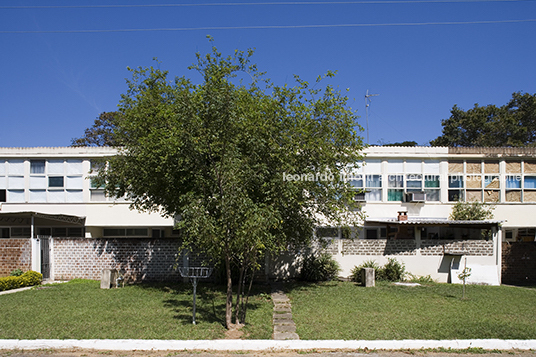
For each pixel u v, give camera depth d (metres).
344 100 12.59
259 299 11.95
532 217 19.97
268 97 11.81
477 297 12.16
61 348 7.36
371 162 20.11
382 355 7.21
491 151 20.08
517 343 7.61
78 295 12.11
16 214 15.65
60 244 15.73
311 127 11.98
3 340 7.46
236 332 8.24
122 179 13.44
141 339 7.60
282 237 11.20
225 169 8.09
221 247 8.15
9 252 15.06
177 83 13.03
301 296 12.24
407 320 9.23
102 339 7.56
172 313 9.77
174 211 13.59
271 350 7.43
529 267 17.34
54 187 20.27
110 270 13.71
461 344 7.58
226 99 8.64
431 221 15.73
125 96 13.64
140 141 12.15
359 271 15.42
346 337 7.92
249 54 12.30
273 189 9.29
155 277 15.51
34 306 10.43
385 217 19.80
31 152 20.19
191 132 8.73
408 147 20.06
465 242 15.81
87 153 20.16
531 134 36.72
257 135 9.70
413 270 15.87
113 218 20.14
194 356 7.09
